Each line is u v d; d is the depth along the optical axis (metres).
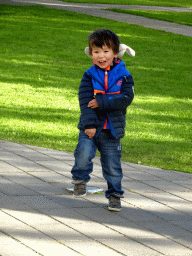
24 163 9.02
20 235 5.65
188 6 60.19
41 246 5.40
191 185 8.72
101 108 6.26
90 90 6.54
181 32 39.22
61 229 5.99
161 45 33.06
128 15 46.50
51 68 23.97
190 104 19.58
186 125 16.05
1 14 39.41
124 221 6.53
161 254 5.55
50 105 16.92
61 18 40.22
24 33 32.34
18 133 12.20
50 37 31.92
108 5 53.53
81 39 32.31
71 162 9.52
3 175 8.10
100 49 6.37
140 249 5.63
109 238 5.86
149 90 21.59
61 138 12.34
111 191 6.88
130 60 27.83
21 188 7.49
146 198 7.68
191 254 5.65
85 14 43.81
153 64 27.41
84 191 7.35
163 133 14.55
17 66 23.52
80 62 26.25
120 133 6.52
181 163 10.84
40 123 13.99
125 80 6.54
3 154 9.55
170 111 17.95
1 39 29.80
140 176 9.02
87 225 6.23
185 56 30.41
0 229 5.76
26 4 47.09
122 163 9.99
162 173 9.45
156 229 6.36
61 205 6.91
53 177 8.29
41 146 10.91
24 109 15.85
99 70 6.54
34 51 27.61
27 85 19.95
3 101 16.73
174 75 25.25
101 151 6.82
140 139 13.37
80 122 6.87
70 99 18.36
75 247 5.48
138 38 34.59
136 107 18.03
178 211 7.19
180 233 6.30
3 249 5.21
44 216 6.38
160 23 43.41
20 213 6.39
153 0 63.84
